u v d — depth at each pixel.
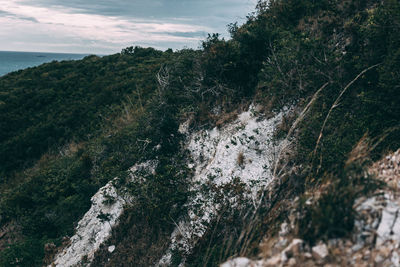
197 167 9.17
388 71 6.16
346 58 7.75
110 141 13.45
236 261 3.75
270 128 8.26
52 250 9.92
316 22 9.94
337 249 3.28
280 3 11.63
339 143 5.99
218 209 7.07
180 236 7.20
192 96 11.30
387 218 3.38
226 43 10.72
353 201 3.74
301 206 3.96
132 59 28.27
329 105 7.15
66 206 11.66
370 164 5.17
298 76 8.05
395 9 6.65
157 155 10.18
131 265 7.32
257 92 9.66
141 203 8.45
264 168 7.40
